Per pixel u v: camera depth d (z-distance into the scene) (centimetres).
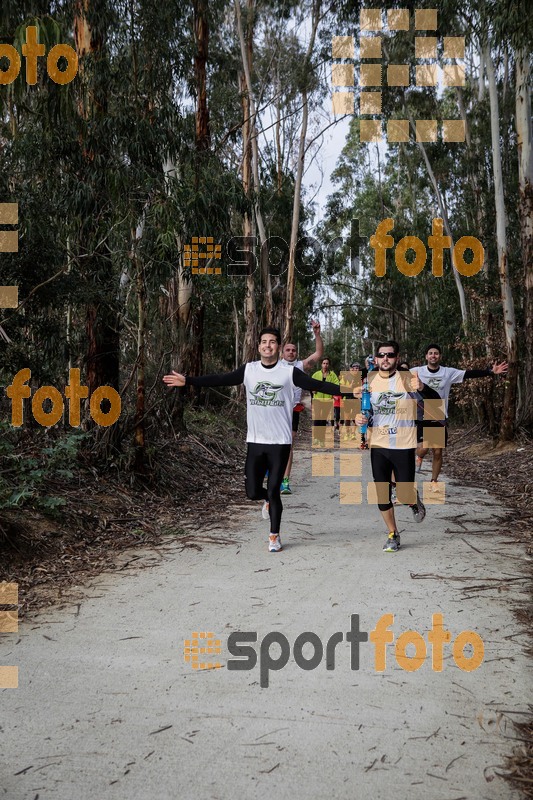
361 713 310
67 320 898
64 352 815
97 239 802
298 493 938
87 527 655
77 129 774
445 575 520
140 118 797
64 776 264
